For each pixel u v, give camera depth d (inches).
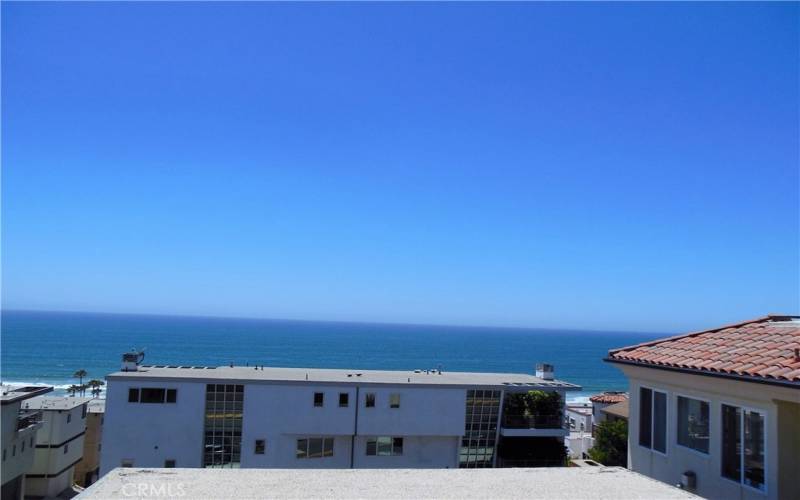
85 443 1905.8
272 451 1280.8
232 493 336.8
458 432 1357.0
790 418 347.9
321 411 1305.4
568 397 4958.2
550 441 1424.7
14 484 1332.4
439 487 366.0
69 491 1628.9
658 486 382.9
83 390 3348.9
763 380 346.3
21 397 1307.8
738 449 377.1
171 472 379.6
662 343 498.9
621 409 1840.6
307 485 358.0
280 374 1409.9
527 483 382.9
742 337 456.8
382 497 340.5
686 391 425.1
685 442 426.3
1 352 6840.6
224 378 1288.1
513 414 1412.4
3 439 1261.1
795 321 504.1
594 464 499.8
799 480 343.0
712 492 392.8
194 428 1263.5
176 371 1364.4
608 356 516.7
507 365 7076.8
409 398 1346.0
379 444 1342.3
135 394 1264.8
